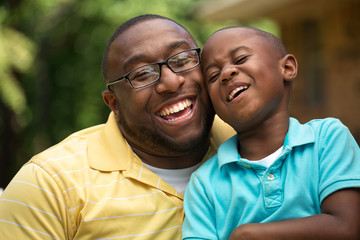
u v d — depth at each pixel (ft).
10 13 28.19
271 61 5.87
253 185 5.62
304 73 29.94
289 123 5.93
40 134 36.91
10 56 27.55
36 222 5.96
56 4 34.35
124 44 6.40
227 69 5.76
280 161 5.56
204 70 6.29
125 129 6.65
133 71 6.28
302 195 5.34
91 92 35.81
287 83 6.06
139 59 6.28
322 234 4.95
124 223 6.06
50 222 6.00
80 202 6.07
